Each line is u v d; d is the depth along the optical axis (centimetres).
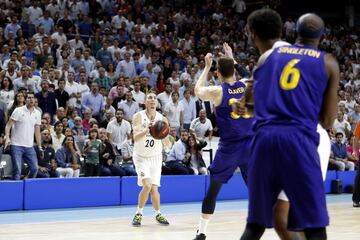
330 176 2594
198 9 3866
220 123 1120
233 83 1114
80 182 1986
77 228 1440
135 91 2575
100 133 2133
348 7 4528
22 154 1909
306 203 627
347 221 1603
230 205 2122
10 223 1541
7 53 2616
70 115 2362
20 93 1947
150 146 1489
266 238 1254
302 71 640
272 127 638
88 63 2748
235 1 4091
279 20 703
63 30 2994
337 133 2655
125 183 2077
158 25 3322
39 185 1912
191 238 1296
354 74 3550
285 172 630
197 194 2247
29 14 3016
